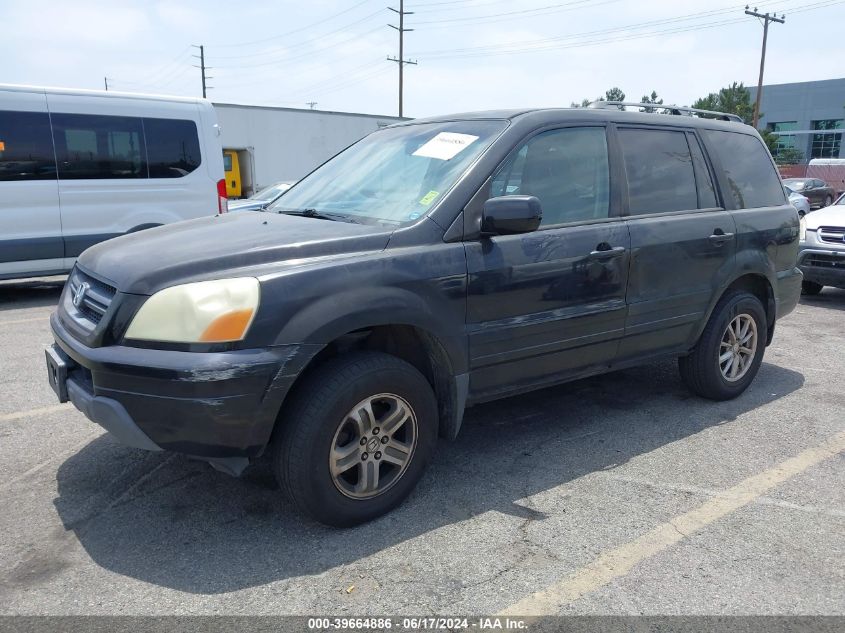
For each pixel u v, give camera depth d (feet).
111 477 11.60
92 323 9.63
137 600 8.33
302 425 9.16
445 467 12.16
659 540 9.84
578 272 12.02
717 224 14.58
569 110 12.75
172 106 30.37
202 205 31.50
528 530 10.03
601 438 13.58
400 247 10.18
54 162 27.37
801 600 8.50
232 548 9.47
